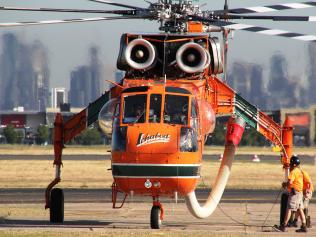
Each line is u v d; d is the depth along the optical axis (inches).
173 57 2689.5
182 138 2453.2
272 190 5054.1
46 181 5959.6
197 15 2689.5
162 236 2385.6
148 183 2429.9
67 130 2896.2
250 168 7839.6
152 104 2529.5
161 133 2448.3
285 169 2915.8
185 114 2522.1
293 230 2716.5
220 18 2679.6
